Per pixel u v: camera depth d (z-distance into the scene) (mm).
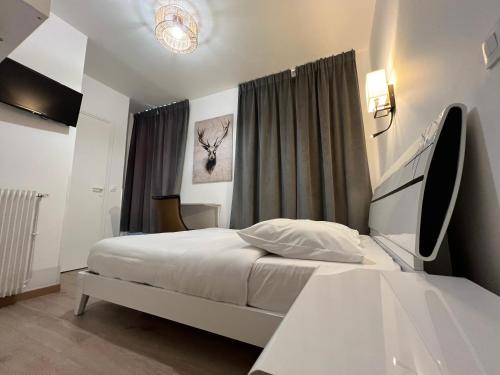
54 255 1986
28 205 1769
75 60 2209
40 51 1968
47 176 1982
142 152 3785
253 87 2990
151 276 1185
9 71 1738
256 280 944
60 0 1947
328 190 2316
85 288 1453
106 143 3182
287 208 2494
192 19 2010
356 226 2186
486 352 281
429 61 936
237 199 2852
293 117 2670
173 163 3473
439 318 373
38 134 1944
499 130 536
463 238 698
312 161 2496
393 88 1503
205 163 3254
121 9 2029
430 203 652
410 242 708
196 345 1181
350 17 2119
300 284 864
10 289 1638
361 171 2273
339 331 323
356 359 259
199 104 3494
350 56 2504
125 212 3738
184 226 2609
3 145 1744
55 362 1031
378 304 427
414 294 487
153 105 3785
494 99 550
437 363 256
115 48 2500
